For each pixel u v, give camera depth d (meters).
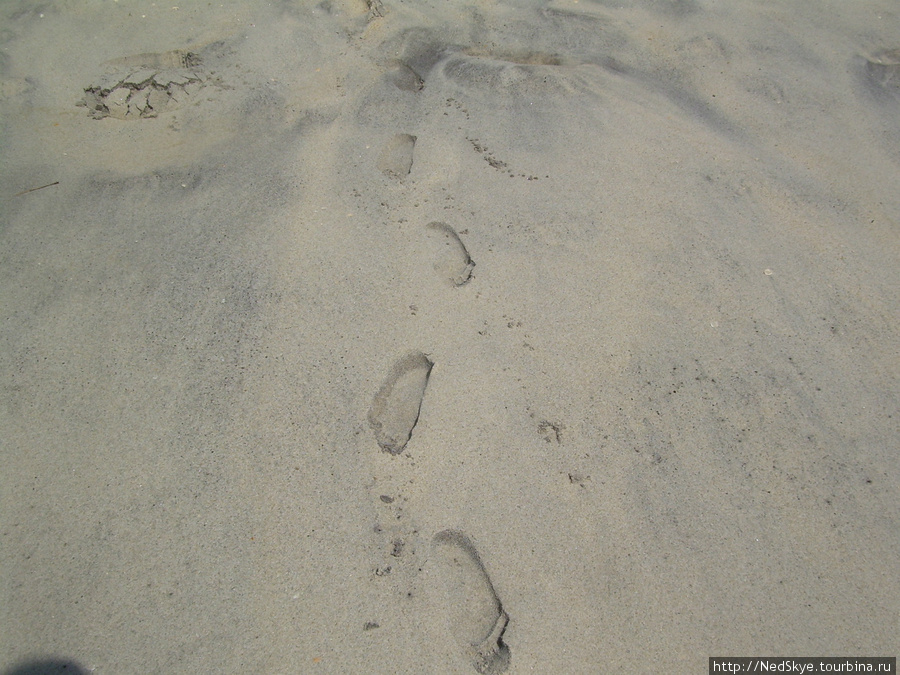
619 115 3.44
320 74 3.64
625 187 3.05
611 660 1.75
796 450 2.18
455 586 1.86
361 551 1.92
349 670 1.72
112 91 3.44
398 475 2.08
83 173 3.07
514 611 1.82
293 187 3.02
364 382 2.31
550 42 3.88
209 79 3.56
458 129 3.34
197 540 1.93
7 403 2.22
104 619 1.79
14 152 3.15
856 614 1.84
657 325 2.51
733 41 3.95
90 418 2.19
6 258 2.67
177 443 2.13
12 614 1.79
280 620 1.79
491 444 2.15
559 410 2.24
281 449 2.13
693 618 1.82
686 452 2.15
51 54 3.62
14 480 2.05
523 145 3.26
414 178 3.08
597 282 2.64
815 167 3.24
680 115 3.48
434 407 2.25
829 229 2.93
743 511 2.03
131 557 1.89
